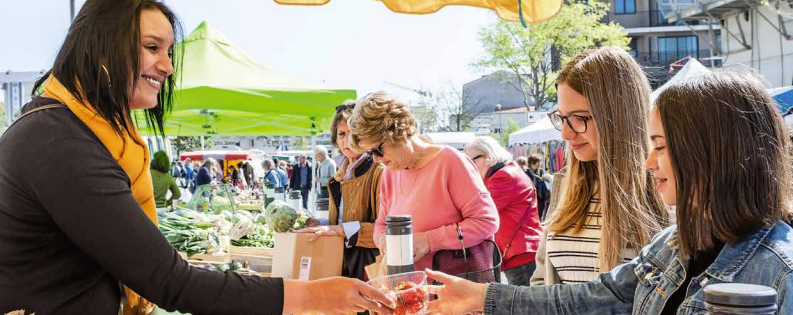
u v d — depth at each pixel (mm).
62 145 1596
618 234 2096
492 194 4613
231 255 3943
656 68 3062
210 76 6711
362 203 3367
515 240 4598
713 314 1004
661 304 1514
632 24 44156
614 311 1782
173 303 1665
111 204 1609
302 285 1829
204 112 8836
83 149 1610
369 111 2871
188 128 9320
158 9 1832
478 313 2109
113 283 1784
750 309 972
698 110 1342
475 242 2842
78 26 1739
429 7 3434
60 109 1657
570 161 2326
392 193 3133
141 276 1623
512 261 4617
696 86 1369
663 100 1411
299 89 6730
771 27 23594
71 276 1673
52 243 1639
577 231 2287
